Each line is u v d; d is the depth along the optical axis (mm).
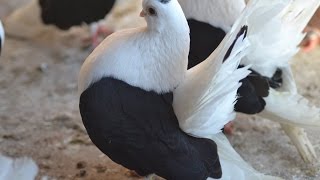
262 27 1067
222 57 958
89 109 1001
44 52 1666
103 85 1000
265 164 1209
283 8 1051
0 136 1316
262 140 1276
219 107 994
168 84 1014
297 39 1123
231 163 1049
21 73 1569
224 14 1123
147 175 1052
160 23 987
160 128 1007
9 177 1112
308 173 1180
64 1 1607
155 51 999
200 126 1012
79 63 1611
